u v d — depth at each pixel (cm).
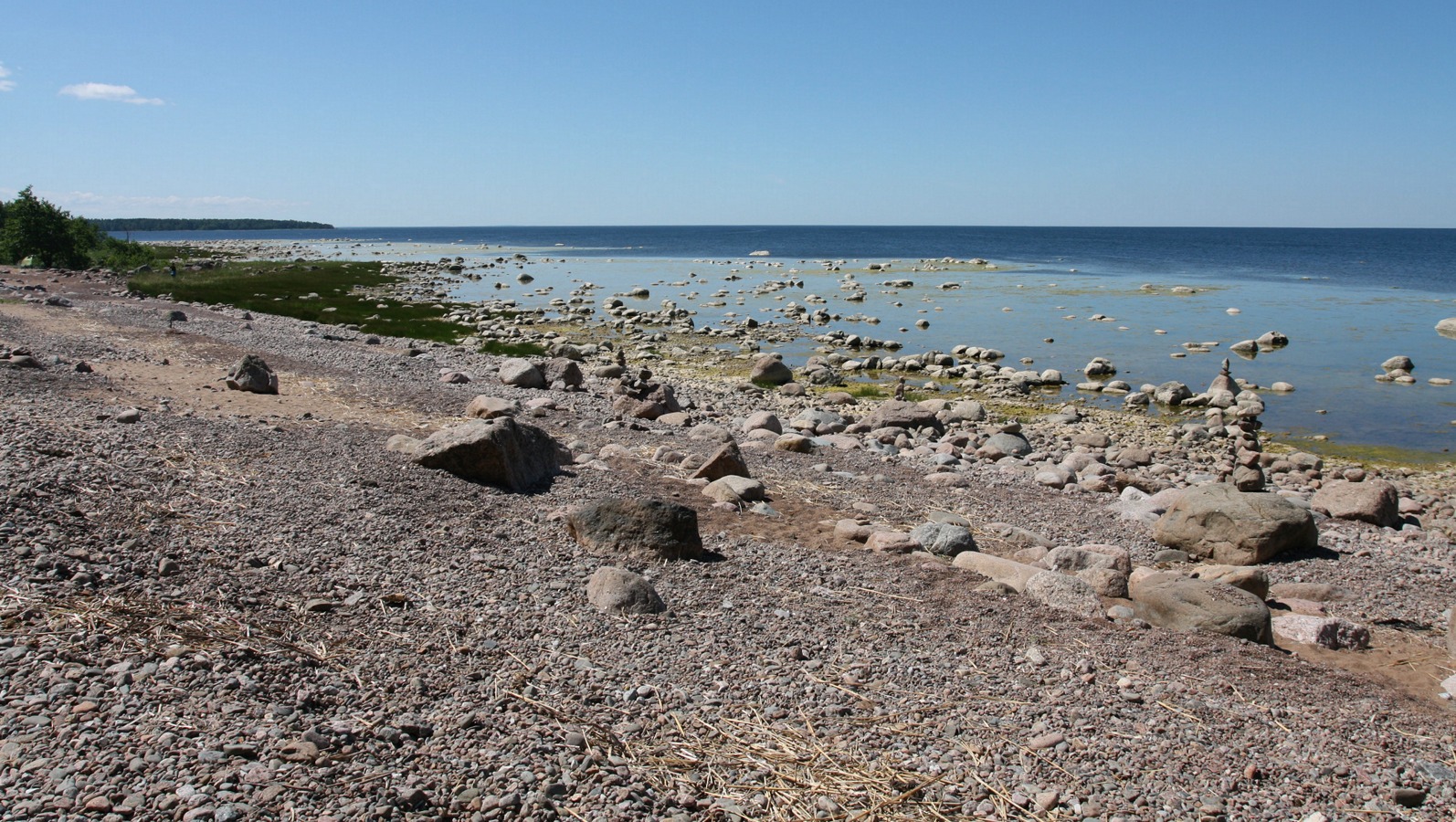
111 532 795
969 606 884
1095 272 8069
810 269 8269
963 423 2308
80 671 574
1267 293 5938
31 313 2522
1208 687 734
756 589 892
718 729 622
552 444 1273
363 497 1003
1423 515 1603
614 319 4256
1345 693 747
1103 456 1981
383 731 564
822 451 1731
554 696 643
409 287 5562
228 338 2448
